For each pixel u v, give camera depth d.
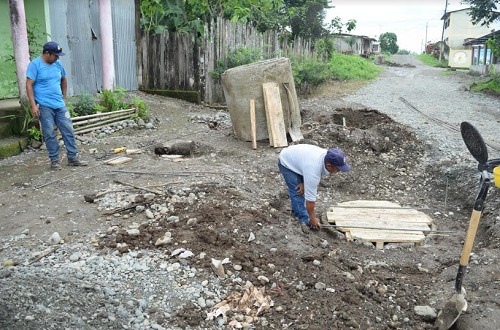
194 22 14.70
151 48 13.38
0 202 5.44
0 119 8.13
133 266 4.00
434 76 25.41
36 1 10.13
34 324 3.04
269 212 5.27
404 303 3.68
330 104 12.84
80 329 3.09
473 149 3.58
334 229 5.22
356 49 44.72
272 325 3.37
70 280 3.64
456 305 3.37
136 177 6.20
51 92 6.43
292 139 8.00
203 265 4.03
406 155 8.03
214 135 8.77
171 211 5.04
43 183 6.05
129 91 13.13
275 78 7.97
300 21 22.52
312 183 4.60
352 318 3.42
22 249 4.33
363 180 7.09
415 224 5.34
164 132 9.30
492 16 21.42
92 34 11.68
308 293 3.73
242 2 15.88
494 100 14.89
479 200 3.23
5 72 10.81
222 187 5.73
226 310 3.47
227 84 7.91
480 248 4.75
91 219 4.96
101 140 8.40
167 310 3.46
